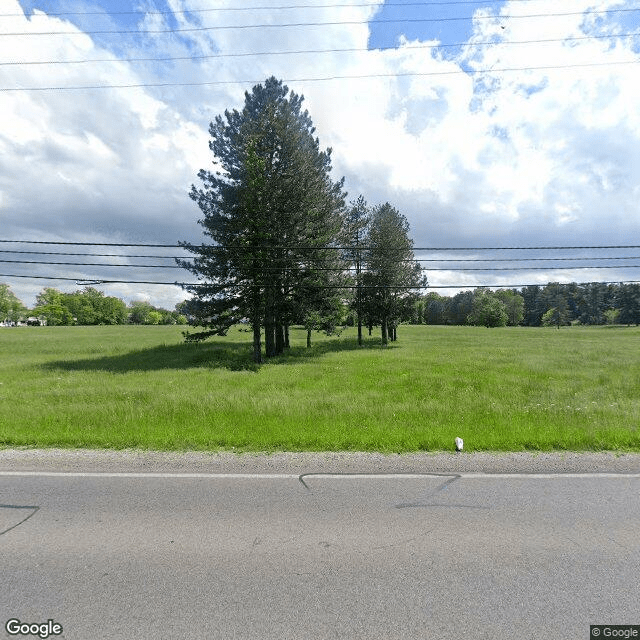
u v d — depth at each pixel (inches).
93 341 1498.5
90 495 155.2
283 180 743.7
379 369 627.5
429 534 125.4
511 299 4168.3
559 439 214.1
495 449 208.4
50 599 96.1
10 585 101.3
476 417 268.1
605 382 478.6
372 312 1214.3
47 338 1695.4
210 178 740.0
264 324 770.8
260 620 89.0
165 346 1135.6
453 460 193.6
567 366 662.5
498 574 104.7
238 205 721.0
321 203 796.0
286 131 741.3
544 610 91.4
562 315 3654.0
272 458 197.5
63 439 219.8
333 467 185.3
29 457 198.1
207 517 137.2
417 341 1459.2
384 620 88.7
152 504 147.3
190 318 765.3
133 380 518.6
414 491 158.6
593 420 254.2
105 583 101.9
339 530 128.2
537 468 181.9
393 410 290.0
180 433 231.9
